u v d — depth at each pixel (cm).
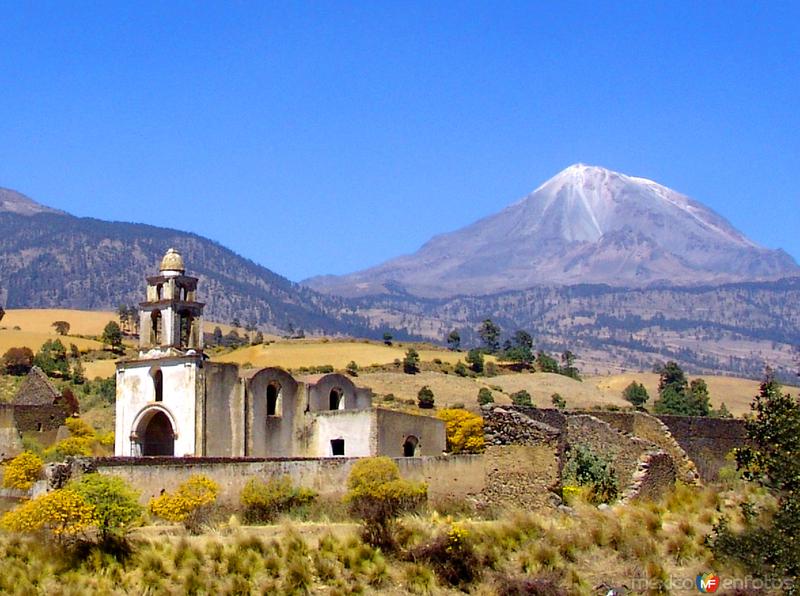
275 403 11319
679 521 6184
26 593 5472
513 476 7125
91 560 5856
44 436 13088
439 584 5691
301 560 5831
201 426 10888
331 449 11144
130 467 7488
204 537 6309
